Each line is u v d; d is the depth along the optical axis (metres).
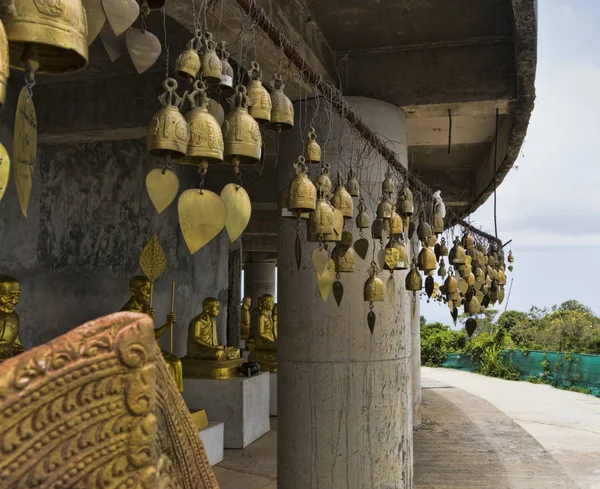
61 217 5.62
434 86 4.26
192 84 1.90
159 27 4.10
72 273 5.74
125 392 0.89
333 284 3.21
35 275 5.27
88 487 0.86
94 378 0.86
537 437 8.46
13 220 5.00
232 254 11.65
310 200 2.52
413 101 4.27
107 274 6.27
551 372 15.34
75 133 5.14
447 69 4.26
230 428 6.15
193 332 6.57
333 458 3.63
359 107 4.15
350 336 3.70
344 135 3.81
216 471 5.28
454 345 20.17
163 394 1.08
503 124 5.79
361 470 3.63
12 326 4.11
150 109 4.99
